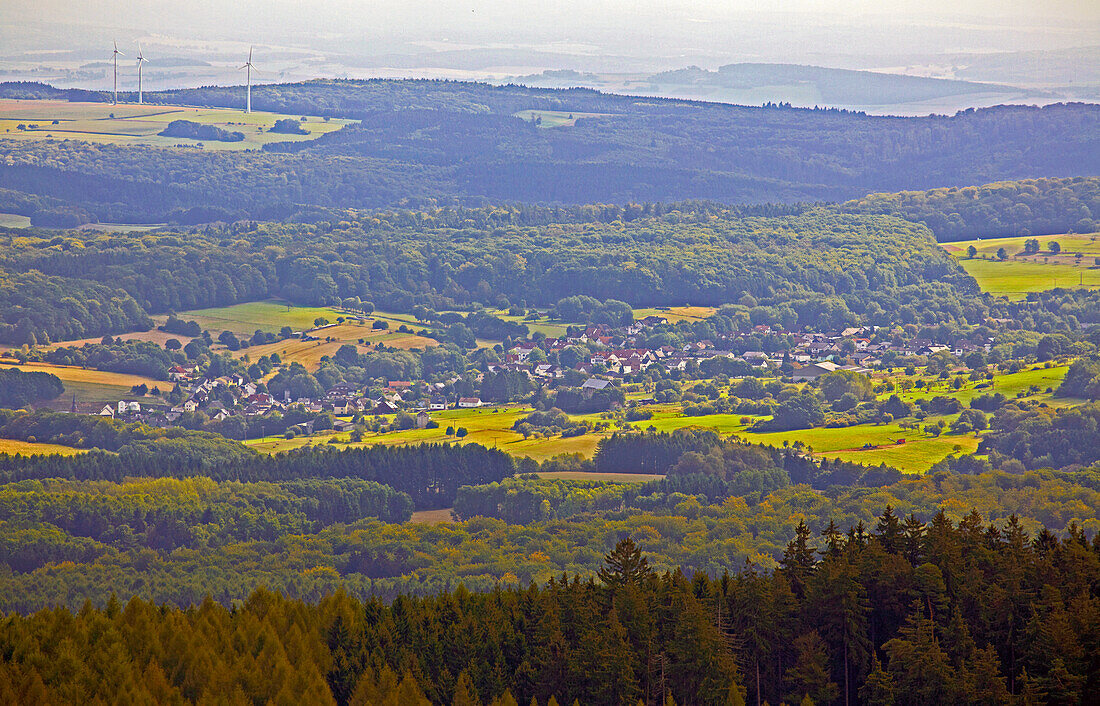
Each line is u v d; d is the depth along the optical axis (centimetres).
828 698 11269
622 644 11569
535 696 11688
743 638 11794
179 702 11219
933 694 10944
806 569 12506
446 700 11831
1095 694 10881
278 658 11969
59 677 11556
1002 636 11644
